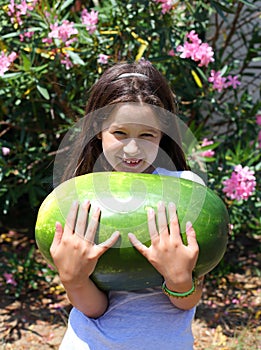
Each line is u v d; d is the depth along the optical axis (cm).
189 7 365
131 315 176
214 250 169
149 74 188
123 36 363
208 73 392
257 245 454
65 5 349
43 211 173
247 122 414
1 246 446
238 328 348
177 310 177
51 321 356
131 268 162
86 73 367
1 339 337
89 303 171
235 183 339
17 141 401
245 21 443
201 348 328
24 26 360
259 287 398
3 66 336
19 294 381
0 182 391
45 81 387
